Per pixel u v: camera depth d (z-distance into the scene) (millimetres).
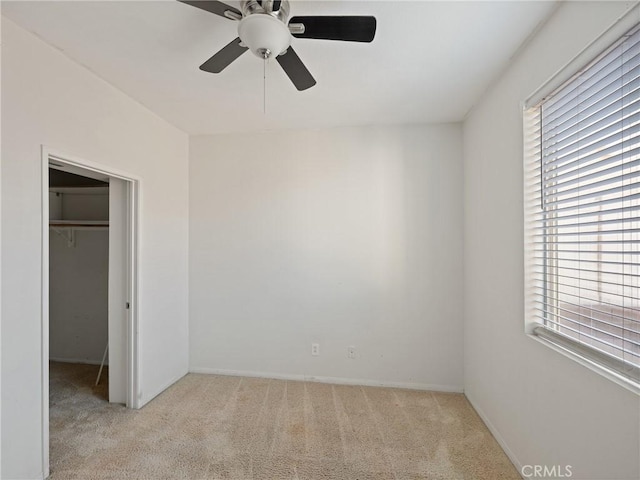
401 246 2832
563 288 1525
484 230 2254
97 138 1998
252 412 2369
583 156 1320
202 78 2029
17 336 1528
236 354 3045
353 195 2891
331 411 2395
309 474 1745
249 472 1754
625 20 1050
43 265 1637
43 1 1356
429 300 2793
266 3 1218
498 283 2016
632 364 1086
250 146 3031
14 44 1502
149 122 2521
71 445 1964
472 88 2160
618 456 1083
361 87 2146
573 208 1399
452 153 2770
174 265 2875
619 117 1146
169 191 2797
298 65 1513
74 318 3447
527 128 1676
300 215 2963
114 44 1672
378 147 2861
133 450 1921
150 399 2545
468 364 2615
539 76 1547
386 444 2000
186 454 1893
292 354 2969
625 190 1120
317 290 2938
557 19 1404
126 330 2463
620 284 1144
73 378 2980
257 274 3020
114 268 2480
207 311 3082
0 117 1452
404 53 1749
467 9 1407
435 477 1728
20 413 1544
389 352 2844
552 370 1449
